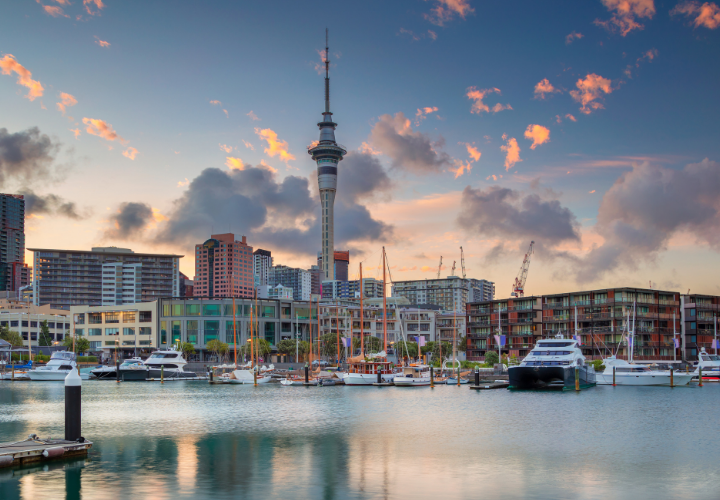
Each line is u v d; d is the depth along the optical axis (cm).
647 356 16475
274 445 5578
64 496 3759
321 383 13788
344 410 8412
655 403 9138
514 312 19300
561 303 18188
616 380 12681
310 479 4244
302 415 7831
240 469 4547
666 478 4269
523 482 4159
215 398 10388
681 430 6394
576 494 3866
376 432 6347
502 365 14662
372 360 13988
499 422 7088
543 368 11731
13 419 7431
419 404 9250
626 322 16275
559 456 5038
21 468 4366
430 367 14075
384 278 14262
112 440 5825
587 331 17150
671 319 17350
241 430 6500
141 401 9781
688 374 12506
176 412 8156
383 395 11000
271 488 3997
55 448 4559
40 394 11125
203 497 3766
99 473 4353
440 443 5678
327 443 5684
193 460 4866
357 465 4697
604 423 6931
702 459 4903
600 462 4800
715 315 18012
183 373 15712
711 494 3869
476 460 4884
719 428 6531
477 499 3744
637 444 5581
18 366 17462
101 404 9269
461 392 11594
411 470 4531
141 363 16138
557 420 7225
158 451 5247
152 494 3828
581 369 12075
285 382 13988
